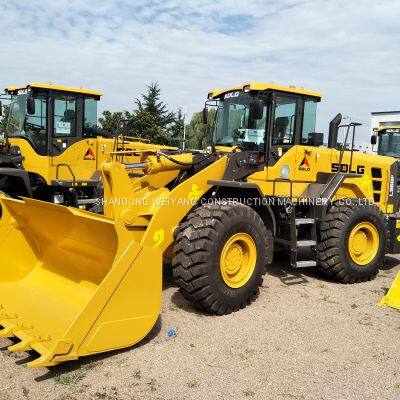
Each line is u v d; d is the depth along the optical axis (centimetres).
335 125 619
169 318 429
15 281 444
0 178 802
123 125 873
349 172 616
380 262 611
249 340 387
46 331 342
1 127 922
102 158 952
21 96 891
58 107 886
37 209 400
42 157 881
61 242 427
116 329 336
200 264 420
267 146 550
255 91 545
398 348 381
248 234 459
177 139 2897
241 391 307
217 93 603
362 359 359
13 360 339
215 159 520
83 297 396
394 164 724
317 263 580
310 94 592
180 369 333
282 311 461
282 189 566
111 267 353
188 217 444
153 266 354
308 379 326
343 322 436
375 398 305
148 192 473
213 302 430
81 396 295
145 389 305
